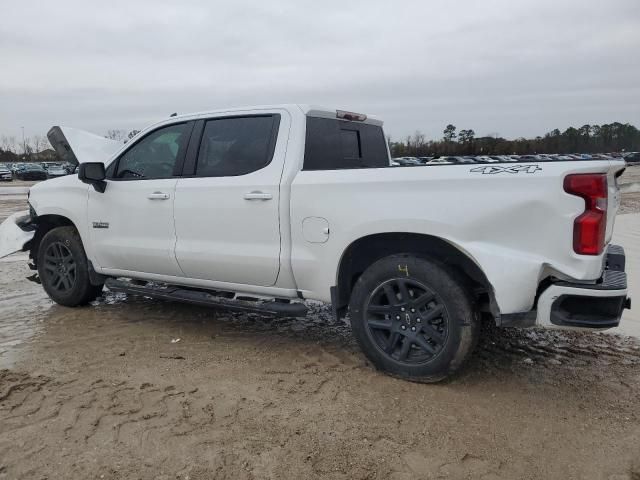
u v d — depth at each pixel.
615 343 4.43
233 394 3.45
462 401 3.37
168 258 4.51
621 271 3.49
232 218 4.12
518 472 2.65
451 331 3.41
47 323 5.01
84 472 2.63
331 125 4.43
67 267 5.42
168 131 4.67
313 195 3.77
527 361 4.03
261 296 4.24
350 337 4.59
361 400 3.37
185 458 2.75
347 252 3.74
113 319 5.12
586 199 3.04
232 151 4.27
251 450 2.81
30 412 3.21
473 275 3.45
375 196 3.55
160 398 3.39
